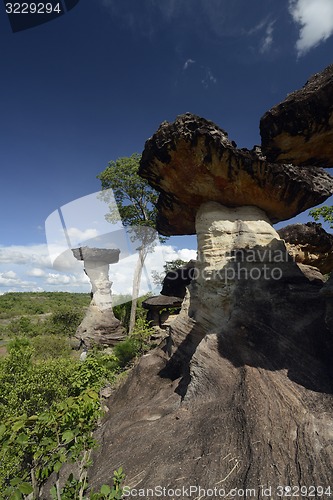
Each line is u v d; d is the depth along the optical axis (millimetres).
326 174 8727
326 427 3812
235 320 6305
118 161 19438
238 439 4145
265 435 4004
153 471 4070
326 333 5309
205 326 7934
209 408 5168
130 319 17344
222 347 6145
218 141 6746
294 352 5316
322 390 4461
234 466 3742
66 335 24562
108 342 16344
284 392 4641
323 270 12656
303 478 3271
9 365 8203
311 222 11031
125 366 13594
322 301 6176
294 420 4109
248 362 5559
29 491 2543
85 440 3342
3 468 3309
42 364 8711
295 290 6641
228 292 7242
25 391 7387
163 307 16297
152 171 8094
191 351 8352
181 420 5215
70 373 8531
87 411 3342
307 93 4191
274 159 5324
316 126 4453
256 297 6547
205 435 4465
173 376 8523
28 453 3545
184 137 6824
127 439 5453
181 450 4336
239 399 4863
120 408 8266
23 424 2895
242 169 7184
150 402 7262
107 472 4512
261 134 4867
